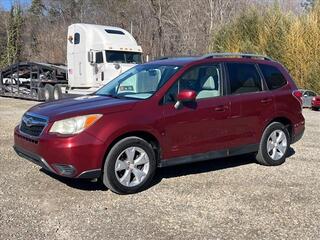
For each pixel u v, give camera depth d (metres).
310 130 12.03
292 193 5.98
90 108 5.76
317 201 5.68
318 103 20.52
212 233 4.66
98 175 5.64
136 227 4.78
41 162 5.68
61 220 4.93
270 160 7.41
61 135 5.51
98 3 56.16
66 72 22.50
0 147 8.66
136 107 5.95
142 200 5.63
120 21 49.41
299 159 8.04
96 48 19.78
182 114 6.25
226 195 5.87
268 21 27.16
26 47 63.53
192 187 6.20
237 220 5.02
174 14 41.06
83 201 5.55
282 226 4.87
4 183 6.22
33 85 24.14
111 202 5.53
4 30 67.31
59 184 6.21
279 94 7.48
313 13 26.03
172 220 4.99
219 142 6.69
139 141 5.88
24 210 5.21
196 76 6.58
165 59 7.18
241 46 27.38
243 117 6.95
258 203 5.57
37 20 66.50
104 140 5.58
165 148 6.15
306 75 24.84
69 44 21.47
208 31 37.78
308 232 4.72
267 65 7.54
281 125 7.53
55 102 6.46
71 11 62.34
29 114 6.12
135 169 5.89
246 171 7.10
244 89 7.07
